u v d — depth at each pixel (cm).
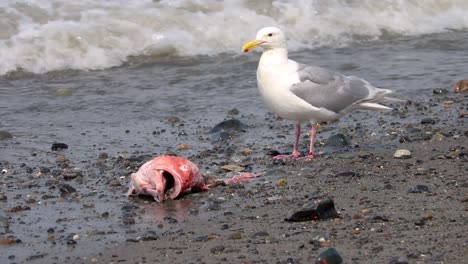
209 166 1301
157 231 997
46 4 2150
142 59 2052
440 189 1115
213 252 905
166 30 2133
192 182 1148
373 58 2036
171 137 1505
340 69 1934
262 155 1367
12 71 1942
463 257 852
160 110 1678
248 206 1086
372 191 1119
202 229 995
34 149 1426
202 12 2203
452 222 971
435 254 861
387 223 973
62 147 1434
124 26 2100
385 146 1378
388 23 2308
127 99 1748
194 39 2119
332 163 1284
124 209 1095
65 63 1991
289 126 1570
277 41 1298
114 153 1404
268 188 1165
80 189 1196
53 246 952
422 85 1798
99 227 1022
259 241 933
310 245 910
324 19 2264
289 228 977
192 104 1716
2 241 961
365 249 884
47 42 2011
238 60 2036
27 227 1023
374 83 1816
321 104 1293
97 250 934
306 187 1159
